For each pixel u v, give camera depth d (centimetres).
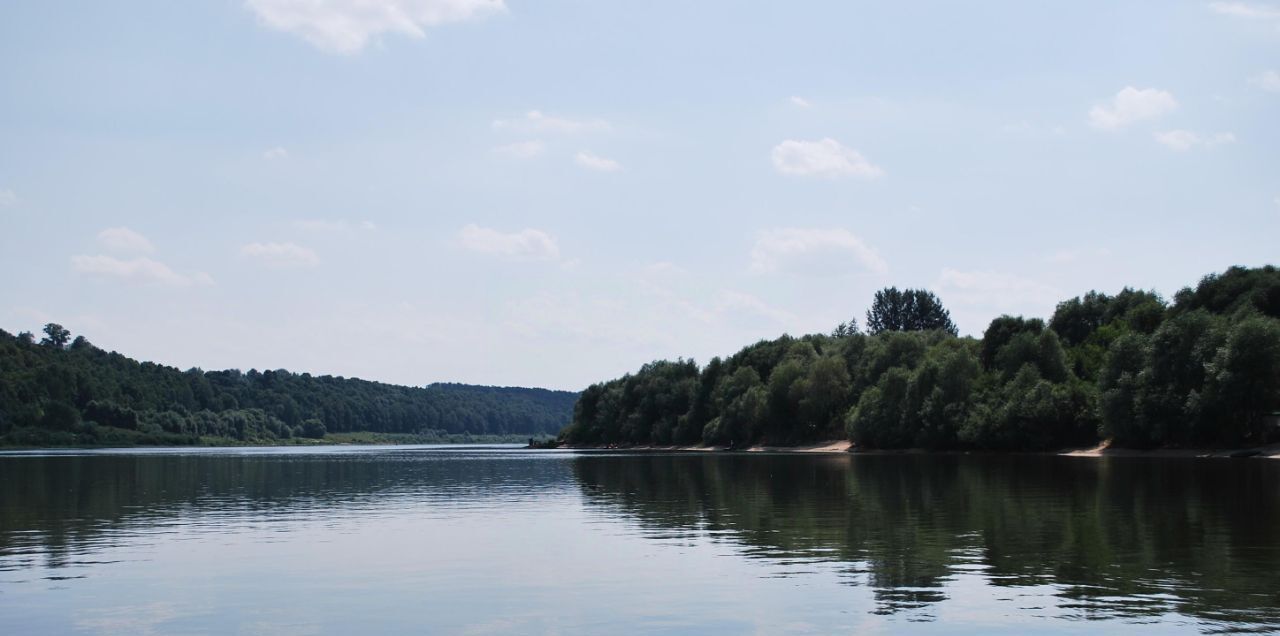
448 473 11306
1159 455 12056
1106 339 15738
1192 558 3616
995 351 16312
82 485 9075
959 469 10062
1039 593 3048
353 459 17588
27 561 3962
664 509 5997
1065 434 13925
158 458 18438
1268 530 4356
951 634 2595
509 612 2936
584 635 2650
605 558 3928
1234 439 11631
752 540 4372
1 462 15900
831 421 18900
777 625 2719
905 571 3466
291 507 6500
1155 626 2619
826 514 5428
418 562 3891
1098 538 4175
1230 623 2639
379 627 2767
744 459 14600
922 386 15875
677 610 2923
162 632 2731
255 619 2878
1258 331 11050
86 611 2995
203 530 5066
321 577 3550
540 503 6669
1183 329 11900
